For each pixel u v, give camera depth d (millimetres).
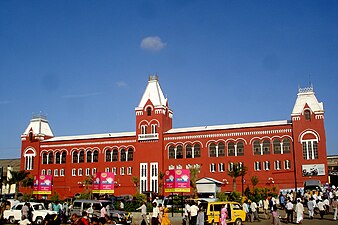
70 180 103625
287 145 85625
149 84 101562
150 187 94438
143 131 98000
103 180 67250
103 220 27891
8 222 49000
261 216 55281
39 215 47875
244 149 88750
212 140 91875
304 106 85375
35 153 108375
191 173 83625
